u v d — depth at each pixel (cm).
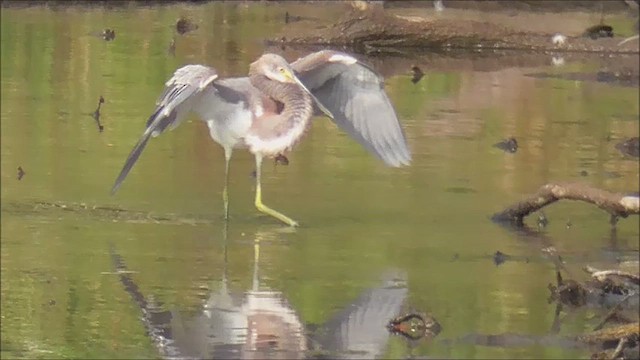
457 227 1347
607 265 1203
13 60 2406
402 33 2877
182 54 2586
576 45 2931
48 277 1129
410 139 1814
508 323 1036
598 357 956
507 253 1250
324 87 1281
